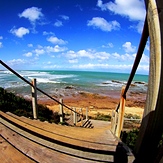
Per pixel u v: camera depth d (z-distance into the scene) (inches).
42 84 1679.4
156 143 42.6
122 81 2709.2
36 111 159.6
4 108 251.3
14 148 79.0
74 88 1555.1
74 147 77.4
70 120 411.2
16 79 2142.0
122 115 121.6
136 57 62.6
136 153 49.3
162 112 39.2
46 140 85.1
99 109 863.7
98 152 73.6
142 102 1103.6
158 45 38.3
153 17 38.8
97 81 2469.2
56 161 68.8
